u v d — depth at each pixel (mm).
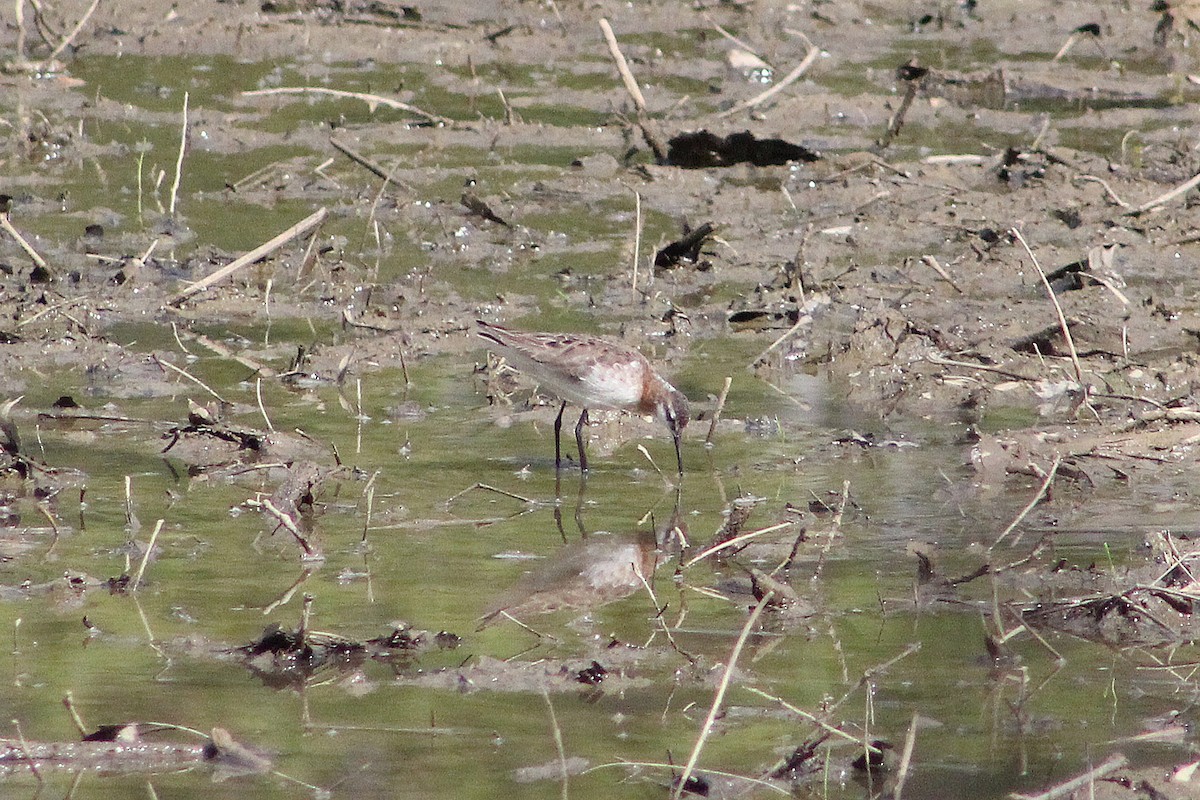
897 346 15234
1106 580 10086
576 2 31641
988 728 8266
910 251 18609
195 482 11938
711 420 13648
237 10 30484
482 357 15312
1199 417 13047
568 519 11344
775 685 8742
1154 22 30812
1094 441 12766
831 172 21688
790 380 14750
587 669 8836
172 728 8109
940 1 32375
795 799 7543
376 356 15211
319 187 20906
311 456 12570
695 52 28859
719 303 16797
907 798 7527
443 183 21203
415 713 8383
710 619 9609
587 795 7508
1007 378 14500
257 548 10641
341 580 10109
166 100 25172
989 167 21547
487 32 29828
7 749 7840
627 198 20781
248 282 17266
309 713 8367
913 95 22938
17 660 8883
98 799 7492
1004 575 10211
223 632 9281
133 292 16844
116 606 9641
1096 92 26109
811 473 12320
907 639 9344
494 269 17969
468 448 12953
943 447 12891
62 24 28922
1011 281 17438
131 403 13680
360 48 28703
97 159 22062
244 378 14531
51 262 17562
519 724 8266
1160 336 15711
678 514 11445
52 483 11812
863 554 10641
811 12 31531
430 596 9867
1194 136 23234
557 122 24297
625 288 17281
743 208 20297
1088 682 8828
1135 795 7516
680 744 8062
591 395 12469
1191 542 10477
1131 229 19016
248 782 7641
